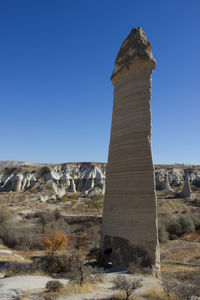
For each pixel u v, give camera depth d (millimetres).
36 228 34375
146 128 15008
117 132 16547
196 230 36438
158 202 59500
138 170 14625
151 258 13109
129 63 16359
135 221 14000
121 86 17031
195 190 82938
